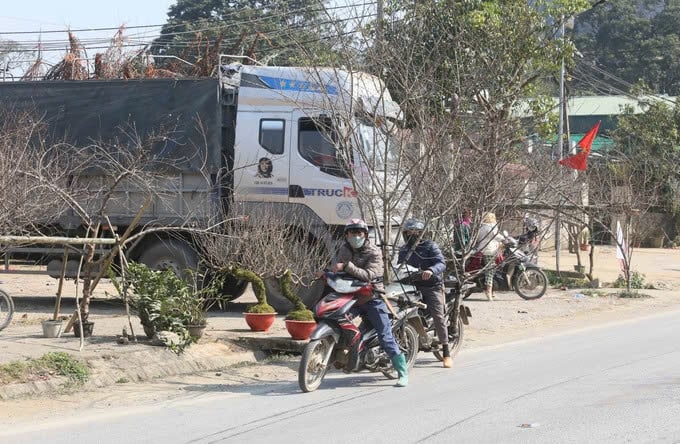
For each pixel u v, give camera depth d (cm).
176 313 1183
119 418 862
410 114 1326
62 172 1406
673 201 4556
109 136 1639
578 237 2609
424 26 1412
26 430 806
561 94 2255
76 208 1185
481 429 802
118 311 1630
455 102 1349
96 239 1141
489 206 1288
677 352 1280
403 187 1388
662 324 1648
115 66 2480
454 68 1478
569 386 1014
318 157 1562
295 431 804
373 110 1332
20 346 1111
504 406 905
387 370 1055
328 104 1377
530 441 754
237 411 895
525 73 1989
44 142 1589
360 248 1016
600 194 2309
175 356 1133
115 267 1524
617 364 1173
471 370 1146
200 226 1563
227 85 1642
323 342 1008
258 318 1346
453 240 1330
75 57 2448
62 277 1243
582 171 2311
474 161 1262
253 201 1592
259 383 1063
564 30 2362
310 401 948
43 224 1510
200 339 1222
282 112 1588
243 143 1598
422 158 1204
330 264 1550
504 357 1259
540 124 1950
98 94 1656
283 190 1579
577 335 1502
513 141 1403
